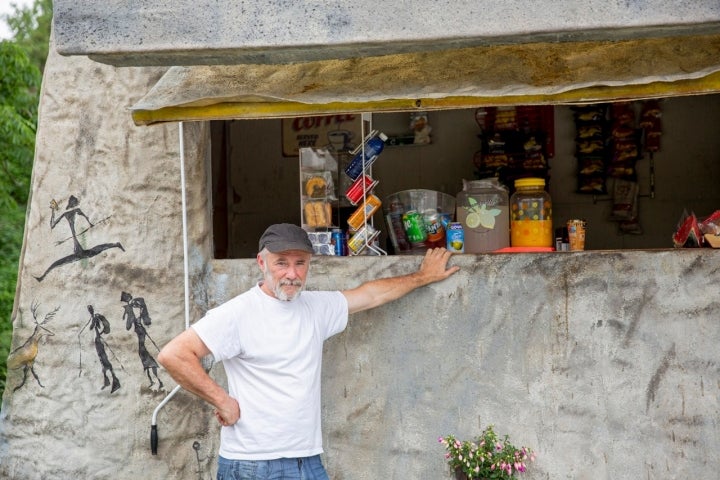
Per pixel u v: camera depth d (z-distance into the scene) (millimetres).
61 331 4695
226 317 3613
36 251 4762
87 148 4668
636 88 3393
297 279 3641
